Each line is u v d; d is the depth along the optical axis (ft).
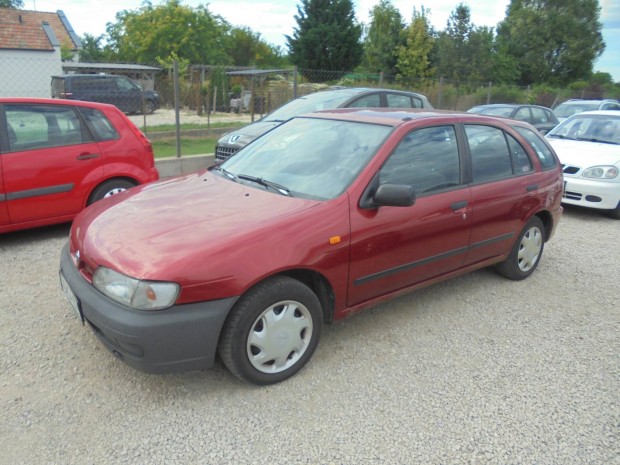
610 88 128.26
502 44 152.66
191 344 9.06
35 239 18.54
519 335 12.97
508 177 14.83
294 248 9.95
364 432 9.16
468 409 9.93
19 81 74.59
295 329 10.34
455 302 14.70
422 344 12.28
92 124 19.01
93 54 162.40
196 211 10.68
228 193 11.66
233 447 8.66
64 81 60.95
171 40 147.64
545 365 11.63
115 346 9.20
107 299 9.20
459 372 11.18
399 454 8.68
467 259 14.02
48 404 9.48
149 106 67.21
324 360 11.35
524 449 8.95
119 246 9.56
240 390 10.14
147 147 20.45
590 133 28.63
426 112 14.30
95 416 9.24
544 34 156.97
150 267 8.89
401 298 14.84
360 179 11.30
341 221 10.71
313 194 11.32
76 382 10.16
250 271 9.37
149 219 10.39
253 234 9.67
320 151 12.67
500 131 15.10
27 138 17.51
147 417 9.28
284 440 8.87
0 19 83.82
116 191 19.53
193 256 9.04
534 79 159.02
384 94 29.19
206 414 9.42
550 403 10.24
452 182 13.23
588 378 11.19
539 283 16.46
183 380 10.37
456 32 129.39
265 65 197.47
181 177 13.61
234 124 55.62
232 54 194.59
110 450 8.47
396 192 10.78
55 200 18.02
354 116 13.64
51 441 8.60
